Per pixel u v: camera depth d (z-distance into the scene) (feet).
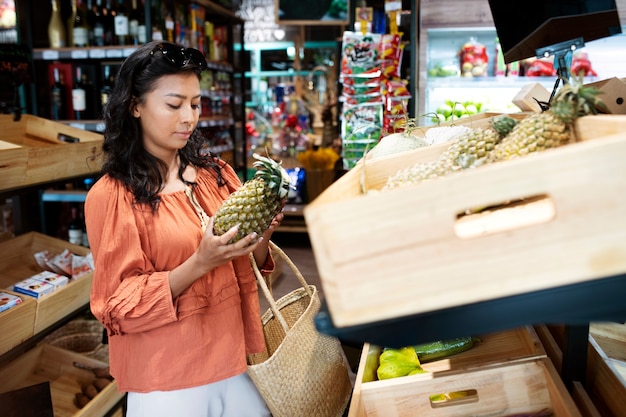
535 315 2.59
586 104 3.54
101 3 15.97
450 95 13.53
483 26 12.17
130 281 5.49
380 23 14.88
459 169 3.65
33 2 15.70
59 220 16.53
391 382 5.16
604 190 2.45
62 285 8.64
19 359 9.61
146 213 5.67
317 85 24.41
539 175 2.48
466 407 5.16
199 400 5.92
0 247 10.19
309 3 19.92
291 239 21.33
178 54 5.65
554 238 2.50
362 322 2.60
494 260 2.53
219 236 5.18
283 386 5.90
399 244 2.55
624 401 4.53
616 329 6.09
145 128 5.79
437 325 2.64
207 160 6.60
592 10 5.95
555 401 4.85
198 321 5.74
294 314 7.22
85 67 15.84
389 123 13.25
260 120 25.05
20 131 11.48
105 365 9.77
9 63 11.13
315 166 20.66
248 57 25.23
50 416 7.70
